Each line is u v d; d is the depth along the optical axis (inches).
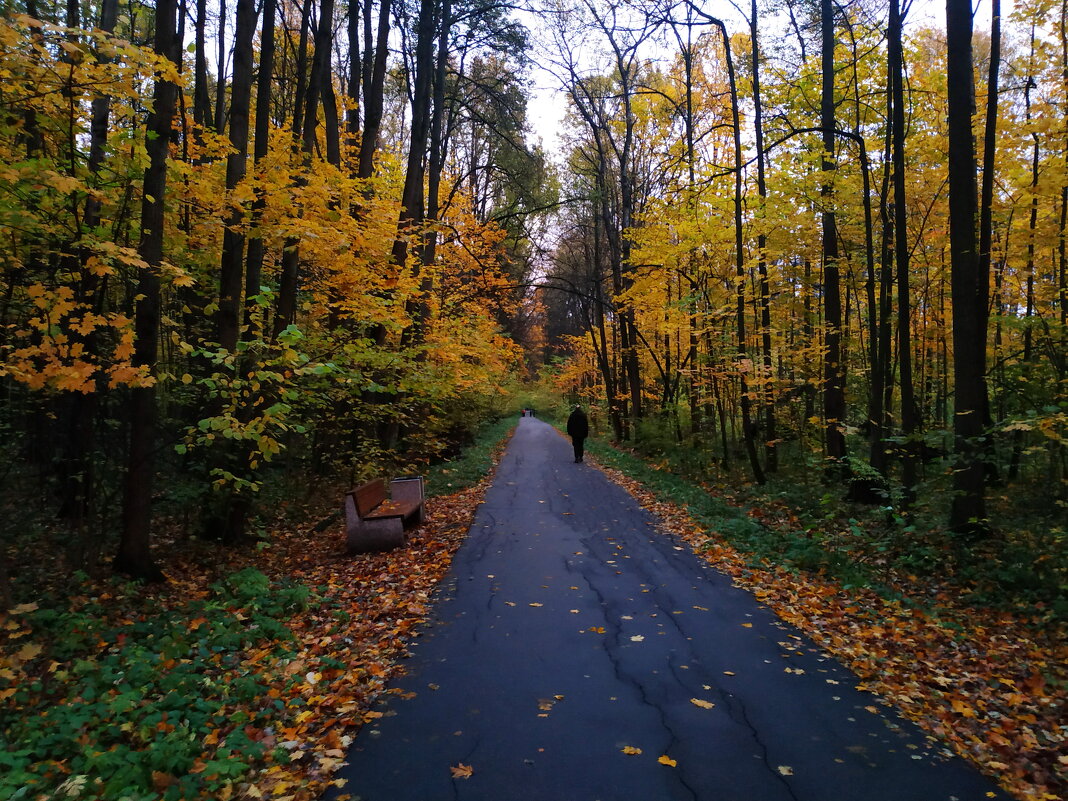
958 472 309.1
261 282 431.5
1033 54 394.3
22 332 227.1
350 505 328.8
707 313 550.9
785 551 320.8
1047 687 172.2
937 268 563.2
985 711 157.9
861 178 447.5
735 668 180.7
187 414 409.4
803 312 593.0
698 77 759.1
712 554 318.7
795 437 621.3
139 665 163.9
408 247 494.0
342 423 452.4
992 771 129.0
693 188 559.8
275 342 291.7
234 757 124.9
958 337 313.1
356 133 567.5
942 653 199.0
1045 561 260.8
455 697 161.8
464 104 685.3
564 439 1234.6
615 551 325.7
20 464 324.2
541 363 2449.6
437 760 131.5
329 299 399.2
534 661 185.5
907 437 349.1
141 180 258.5
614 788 121.0
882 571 291.7
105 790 108.9
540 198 986.7
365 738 141.2
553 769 127.7
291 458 480.7
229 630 199.0
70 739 125.9
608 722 147.9
